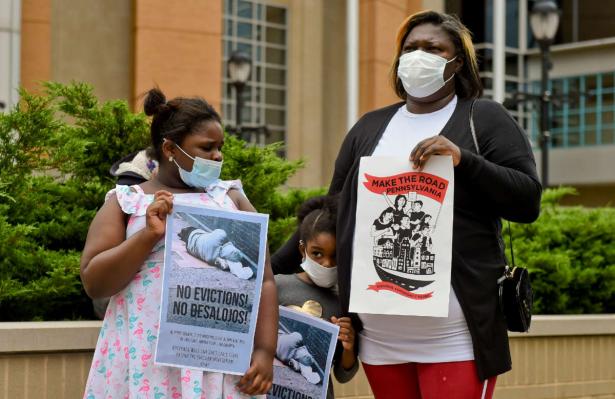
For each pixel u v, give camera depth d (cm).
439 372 393
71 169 598
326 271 425
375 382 414
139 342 346
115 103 598
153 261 350
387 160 396
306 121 1791
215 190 366
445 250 385
